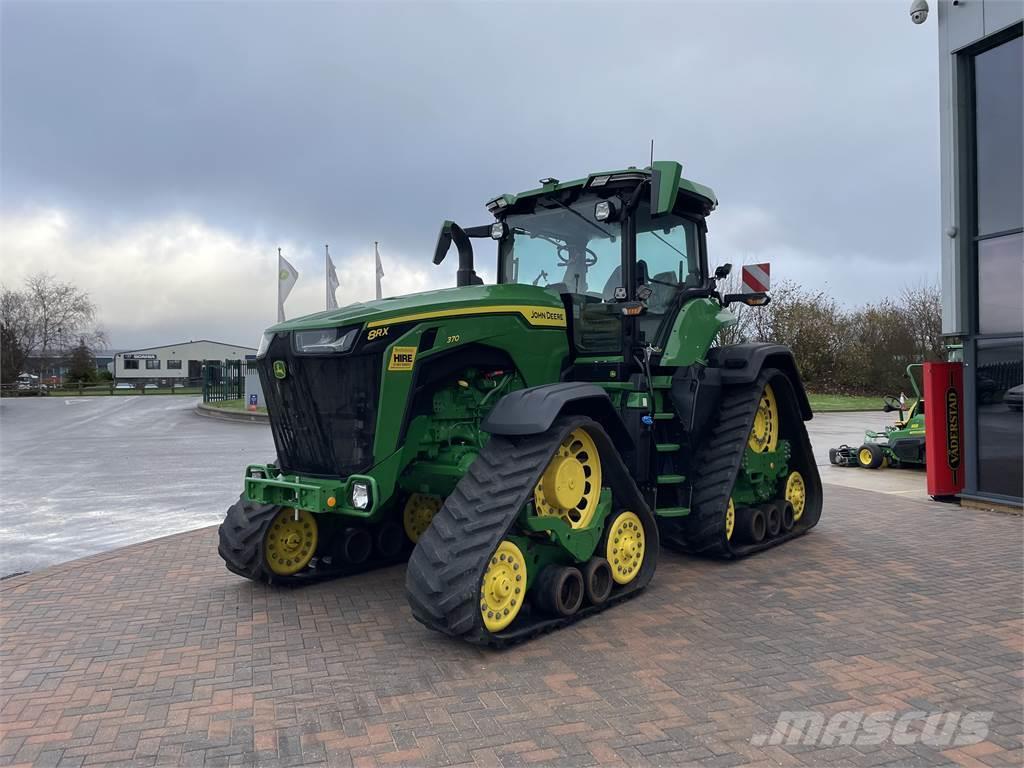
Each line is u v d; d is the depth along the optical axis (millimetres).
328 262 21938
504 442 4375
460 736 3154
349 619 4668
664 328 5883
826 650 4082
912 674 3758
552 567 4508
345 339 4359
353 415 4402
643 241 5695
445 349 4633
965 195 8359
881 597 5035
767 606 4855
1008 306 8016
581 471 4680
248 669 3887
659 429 5797
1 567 6258
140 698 3559
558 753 3006
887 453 12219
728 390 6398
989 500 8203
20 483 10734
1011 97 7941
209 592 5266
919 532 7098
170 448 15461
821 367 35938
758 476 6426
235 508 5363
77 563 6090
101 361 107438
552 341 5293
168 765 2955
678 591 5207
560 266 5875
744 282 6492
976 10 8047
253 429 20406
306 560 5438
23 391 48094
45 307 64250
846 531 7148
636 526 5133
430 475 4867
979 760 2943
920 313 36594
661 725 3234
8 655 4117
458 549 3967
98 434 18938
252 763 2961
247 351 99500
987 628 4418
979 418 8367
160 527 7758
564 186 5738
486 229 6336
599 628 4461
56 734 3217
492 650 4105
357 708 3424
